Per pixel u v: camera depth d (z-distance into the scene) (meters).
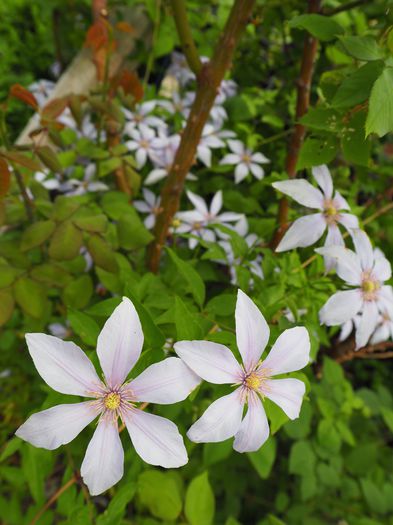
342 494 0.30
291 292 0.20
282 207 0.25
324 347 0.36
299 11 0.30
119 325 0.13
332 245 0.19
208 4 0.39
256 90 0.38
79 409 0.13
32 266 0.24
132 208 0.29
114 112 0.29
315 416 0.34
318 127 0.17
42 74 0.63
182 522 0.23
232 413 0.13
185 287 0.22
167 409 0.21
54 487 0.33
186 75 0.40
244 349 0.14
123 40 0.39
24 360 0.35
